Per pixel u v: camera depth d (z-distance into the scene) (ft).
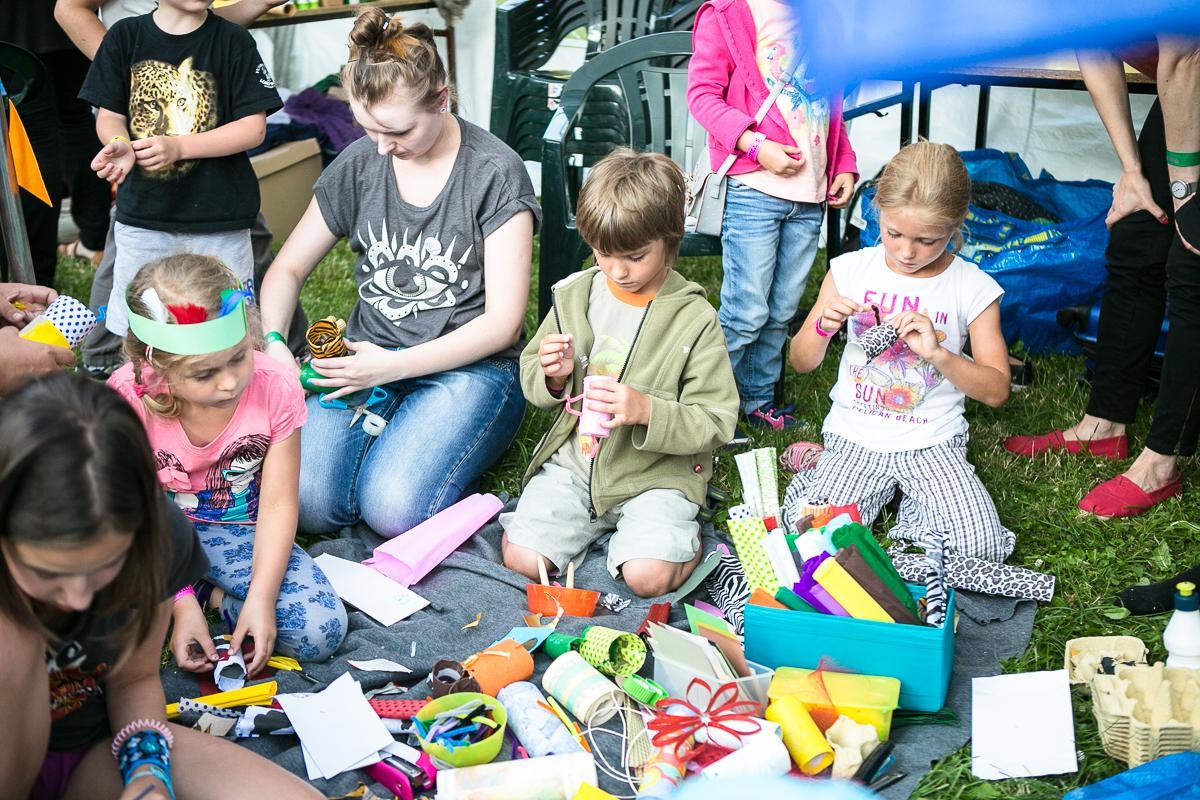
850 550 6.98
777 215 10.37
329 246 10.08
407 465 9.10
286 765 6.37
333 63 17.93
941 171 8.36
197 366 6.68
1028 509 9.25
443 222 9.42
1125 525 8.91
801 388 11.84
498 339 9.41
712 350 8.65
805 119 10.06
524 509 8.72
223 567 7.80
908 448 9.12
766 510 8.15
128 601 4.80
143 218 10.75
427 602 8.17
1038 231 12.44
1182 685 6.39
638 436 8.55
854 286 9.36
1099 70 9.20
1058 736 6.45
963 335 9.25
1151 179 9.24
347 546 8.98
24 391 4.38
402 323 9.73
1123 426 10.09
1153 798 5.60
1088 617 7.79
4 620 4.60
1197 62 7.88
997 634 7.71
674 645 6.73
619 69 11.80
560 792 5.97
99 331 11.84
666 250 8.46
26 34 13.23
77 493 4.16
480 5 16.33
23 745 4.91
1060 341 12.39
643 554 8.21
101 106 10.94
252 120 10.82
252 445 7.62
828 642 6.76
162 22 10.79
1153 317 9.58
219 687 7.06
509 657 7.07
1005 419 11.02
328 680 7.25
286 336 9.84
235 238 11.07
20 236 10.37
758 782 5.99
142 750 5.27
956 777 6.23
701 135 13.15
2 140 9.97
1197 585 7.68
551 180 11.84
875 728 6.37
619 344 8.82
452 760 6.16
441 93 8.86
